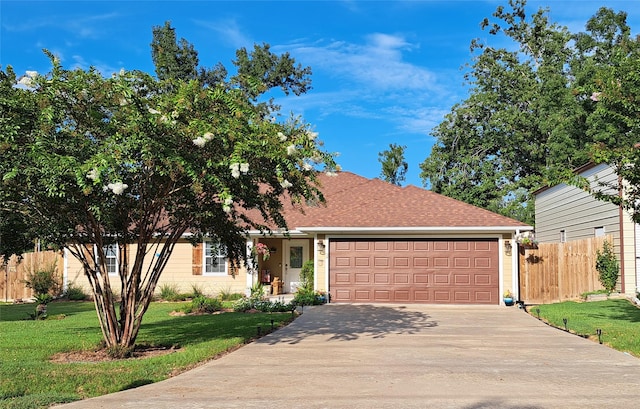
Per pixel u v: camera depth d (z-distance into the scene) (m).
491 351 9.50
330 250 18.52
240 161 8.34
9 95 8.39
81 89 8.55
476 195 33.19
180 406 6.15
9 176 7.60
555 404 6.13
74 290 21.75
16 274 22.70
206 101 9.22
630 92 11.03
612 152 10.79
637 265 15.80
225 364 8.53
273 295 21.45
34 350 9.73
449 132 33.94
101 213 8.56
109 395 6.71
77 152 8.46
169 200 9.52
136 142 8.16
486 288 17.73
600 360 8.63
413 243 18.16
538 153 32.00
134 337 9.83
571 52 34.94
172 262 21.61
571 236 20.66
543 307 16.16
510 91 33.97
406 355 9.18
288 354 9.33
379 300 18.20
